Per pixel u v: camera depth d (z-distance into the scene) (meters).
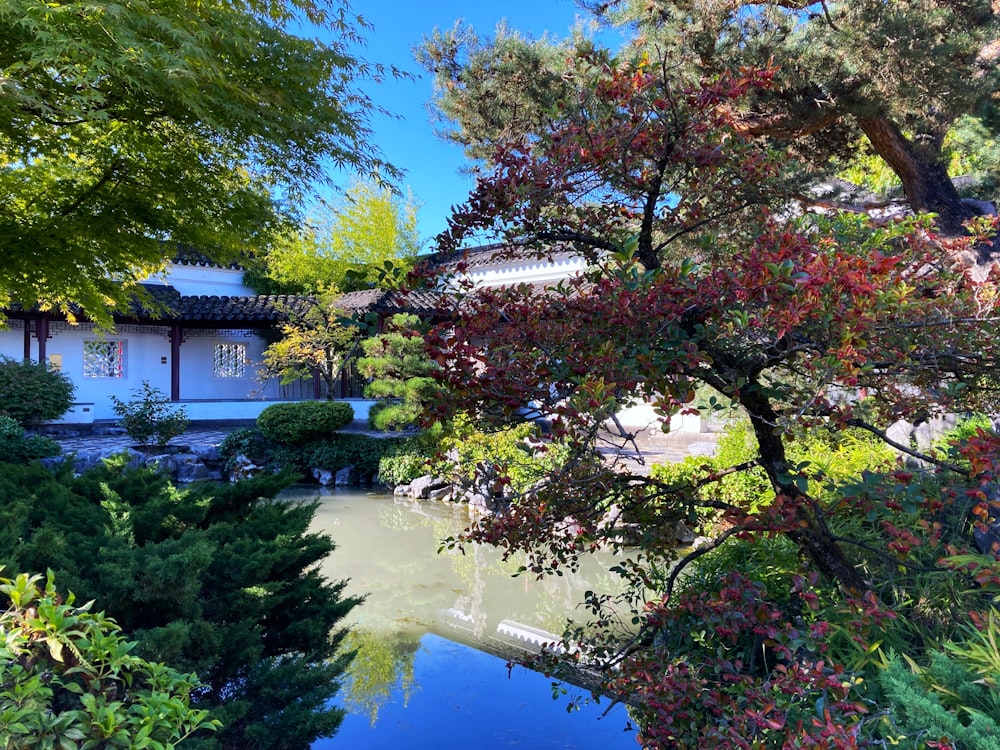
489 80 6.52
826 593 2.87
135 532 3.51
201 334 19.58
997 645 2.12
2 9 3.13
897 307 1.91
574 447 2.24
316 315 16.06
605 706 4.35
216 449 13.13
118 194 4.93
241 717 2.95
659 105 2.48
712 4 5.01
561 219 2.76
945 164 6.53
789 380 2.70
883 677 2.03
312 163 4.94
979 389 2.40
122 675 2.13
